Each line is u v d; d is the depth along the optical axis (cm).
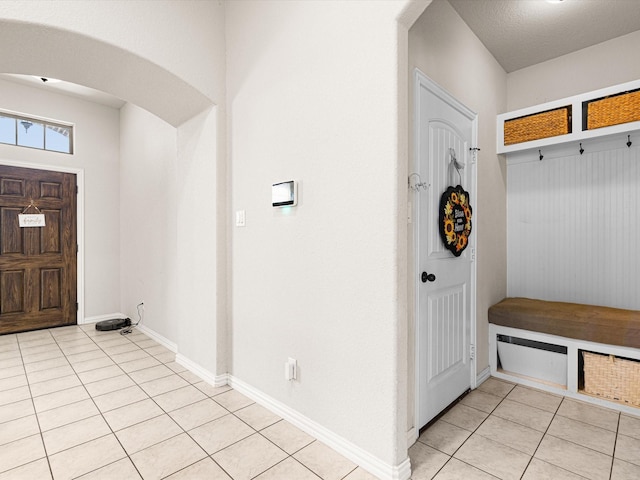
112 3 194
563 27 250
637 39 255
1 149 374
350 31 167
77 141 428
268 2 216
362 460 162
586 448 178
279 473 158
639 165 253
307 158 190
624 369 217
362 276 163
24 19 166
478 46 262
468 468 162
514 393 245
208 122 257
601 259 270
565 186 286
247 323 236
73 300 428
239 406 221
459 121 238
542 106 270
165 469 160
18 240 389
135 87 239
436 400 208
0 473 158
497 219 296
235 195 246
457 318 234
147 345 351
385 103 153
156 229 371
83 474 157
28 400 229
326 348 180
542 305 269
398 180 150
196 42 236
